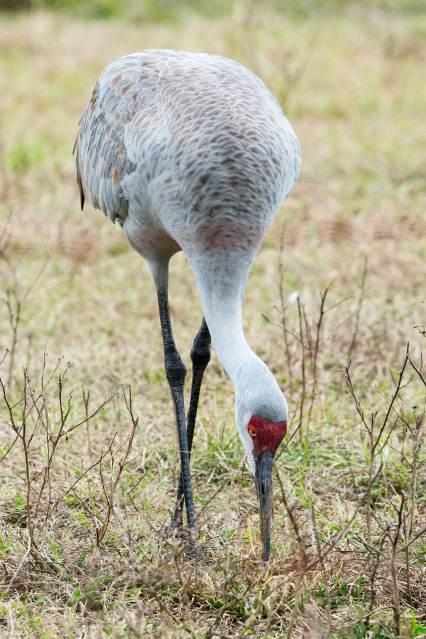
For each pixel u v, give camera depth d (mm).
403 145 19875
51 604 8062
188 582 7770
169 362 9484
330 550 7938
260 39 26688
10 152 18984
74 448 10422
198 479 10180
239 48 25750
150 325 13258
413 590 8195
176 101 9023
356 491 9984
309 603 7977
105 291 14195
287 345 11391
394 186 18109
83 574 8344
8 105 21875
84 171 10492
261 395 7938
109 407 11289
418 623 7859
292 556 8289
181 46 25969
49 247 15391
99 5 30391
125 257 15359
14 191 17516
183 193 8664
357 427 10922
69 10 30281
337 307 13375
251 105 9000
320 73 24125
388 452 10203
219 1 30750
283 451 9969
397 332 12766
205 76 9242
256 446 7969
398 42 26969
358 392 11664
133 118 9344
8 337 12789
